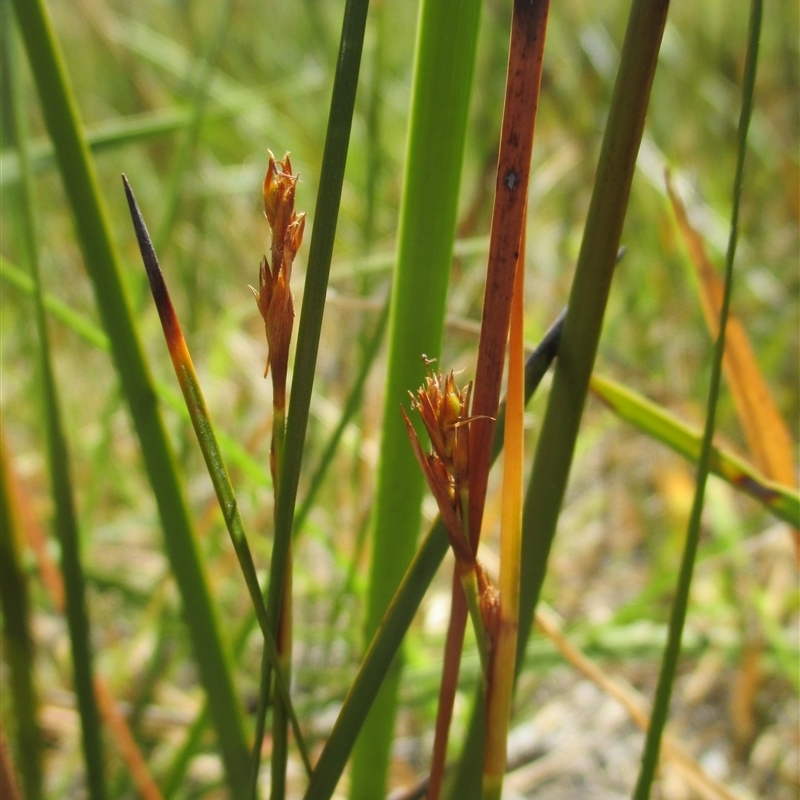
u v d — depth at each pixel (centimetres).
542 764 36
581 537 51
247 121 67
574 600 45
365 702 16
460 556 14
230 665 21
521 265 14
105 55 71
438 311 18
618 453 51
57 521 21
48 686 39
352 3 13
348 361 49
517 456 15
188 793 31
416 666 34
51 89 18
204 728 24
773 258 63
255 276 59
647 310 56
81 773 35
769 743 37
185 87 57
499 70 55
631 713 25
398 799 21
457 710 35
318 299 14
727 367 22
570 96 67
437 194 17
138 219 14
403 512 19
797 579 43
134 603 35
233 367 55
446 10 16
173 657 35
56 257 62
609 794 37
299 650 41
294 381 14
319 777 16
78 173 18
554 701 41
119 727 24
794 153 69
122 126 30
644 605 38
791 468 22
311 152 66
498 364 14
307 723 30
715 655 40
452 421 14
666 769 35
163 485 20
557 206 70
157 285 14
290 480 15
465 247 30
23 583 22
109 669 38
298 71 72
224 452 32
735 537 39
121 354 19
